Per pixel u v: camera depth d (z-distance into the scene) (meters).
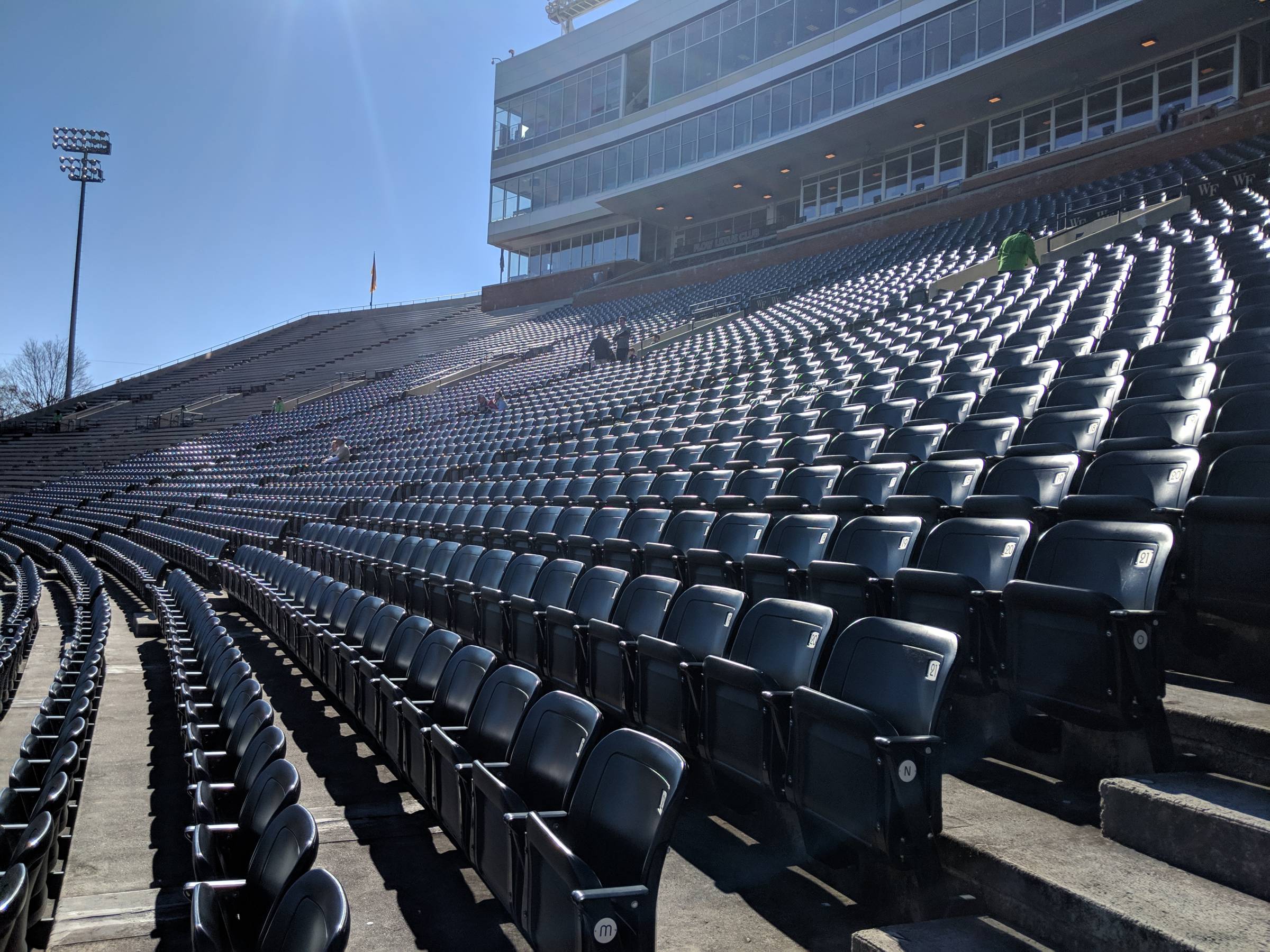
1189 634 3.40
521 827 2.60
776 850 3.21
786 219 35.94
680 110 34.41
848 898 2.85
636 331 28.39
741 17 32.31
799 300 23.28
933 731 2.58
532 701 3.22
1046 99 26.80
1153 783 2.50
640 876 2.17
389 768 4.64
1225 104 22.41
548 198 40.41
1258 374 4.92
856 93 28.22
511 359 31.19
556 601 5.19
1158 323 7.68
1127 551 3.21
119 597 11.95
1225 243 10.81
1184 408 4.68
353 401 30.81
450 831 3.36
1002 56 24.22
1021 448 5.06
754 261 32.06
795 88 30.20
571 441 12.39
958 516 4.54
